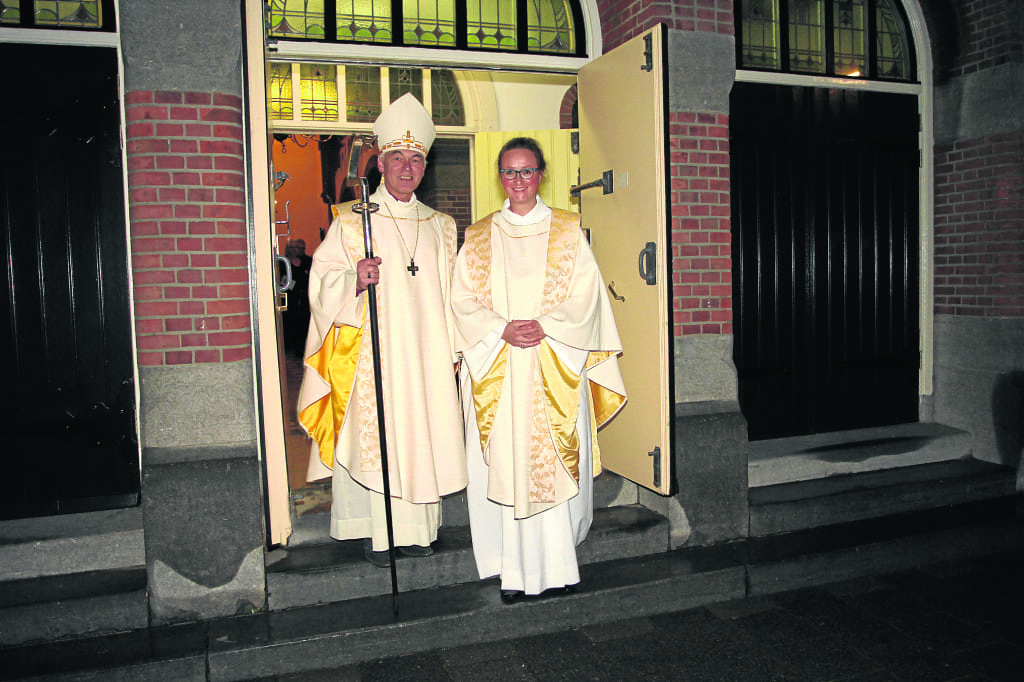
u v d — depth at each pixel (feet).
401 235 10.82
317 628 9.73
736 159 14.89
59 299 10.95
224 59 10.05
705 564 11.76
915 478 14.69
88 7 10.97
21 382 10.86
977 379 16.02
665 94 11.05
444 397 10.73
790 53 15.46
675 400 12.00
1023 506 14.55
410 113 10.68
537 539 10.56
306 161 39.60
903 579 12.46
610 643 10.27
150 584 9.89
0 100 10.63
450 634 10.10
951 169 16.42
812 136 15.57
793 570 12.01
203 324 10.09
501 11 14.74
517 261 10.77
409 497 10.43
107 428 11.21
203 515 10.00
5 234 10.70
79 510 11.16
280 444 10.41
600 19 13.87
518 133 16.39
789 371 15.65
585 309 10.61
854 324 16.20
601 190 12.81
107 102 11.03
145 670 8.96
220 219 10.10
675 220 12.41
